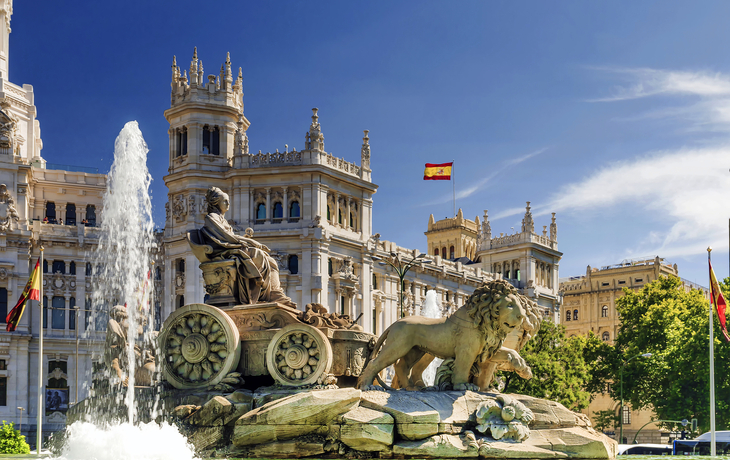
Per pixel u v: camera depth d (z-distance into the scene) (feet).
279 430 62.54
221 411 65.98
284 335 70.59
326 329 71.82
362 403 64.08
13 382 291.38
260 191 316.81
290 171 313.12
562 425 67.00
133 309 76.48
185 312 72.59
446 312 390.63
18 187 310.24
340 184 326.65
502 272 455.22
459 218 540.52
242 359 72.43
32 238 309.01
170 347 72.90
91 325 312.50
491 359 71.10
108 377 73.77
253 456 63.52
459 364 69.26
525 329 72.33
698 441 182.91
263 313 73.46
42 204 358.84
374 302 341.62
